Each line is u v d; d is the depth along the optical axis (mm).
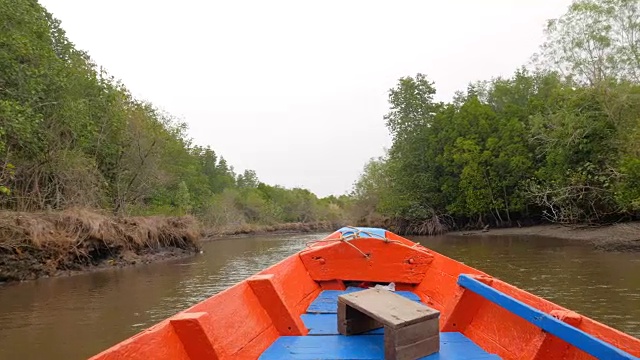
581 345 2170
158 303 10328
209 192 45750
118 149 23703
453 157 31359
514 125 29062
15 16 15445
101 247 17156
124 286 12641
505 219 33031
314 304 4336
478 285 3188
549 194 25625
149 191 26797
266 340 3119
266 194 62219
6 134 14375
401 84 36594
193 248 22891
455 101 40250
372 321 3383
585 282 10805
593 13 23312
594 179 21281
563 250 17406
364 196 42875
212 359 2545
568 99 24047
